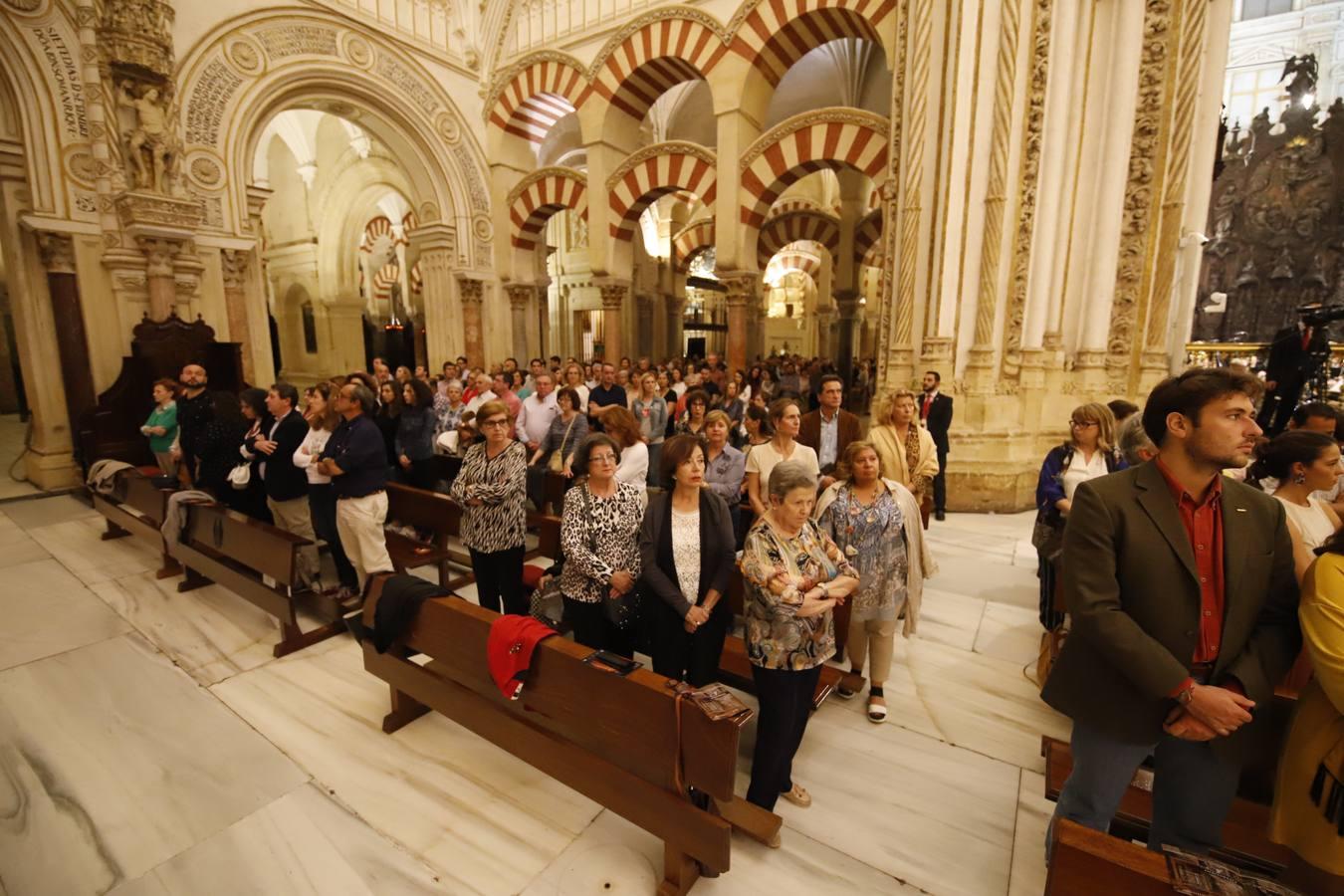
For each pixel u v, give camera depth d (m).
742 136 9.16
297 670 3.50
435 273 11.66
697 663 2.67
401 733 2.94
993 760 2.77
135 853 2.24
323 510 4.15
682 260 17.34
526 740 2.39
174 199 7.50
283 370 18.97
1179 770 1.75
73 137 6.95
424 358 18.77
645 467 3.82
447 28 10.98
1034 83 6.13
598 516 2.81
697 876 2.13
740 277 9.48
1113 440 3.42
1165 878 1.36
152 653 3.67
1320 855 1.50
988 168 6.34
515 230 11.98
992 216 6.33
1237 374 1.51
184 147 7.77
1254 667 1.55
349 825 2.38
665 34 9.48
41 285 7.12
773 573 2.14
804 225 15.96
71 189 6.98
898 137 7.03
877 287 25.31
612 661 2.15
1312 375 7.53
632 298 16.66
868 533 2.89
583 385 8.23
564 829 2.37
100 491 5.59
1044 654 3.39
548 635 2.36
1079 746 1.84
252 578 3.88
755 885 2.12
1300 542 2.09
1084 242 6.83
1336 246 15.57
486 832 2.36
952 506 6.72
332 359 17.53
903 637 3.90
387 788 2.58
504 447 3.42
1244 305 16.78
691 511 2.62
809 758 2.78
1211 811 1.74
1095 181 6.71
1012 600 4.45
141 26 7.11
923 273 6.75
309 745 2.85
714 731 1.84
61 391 7.38
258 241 8.84
